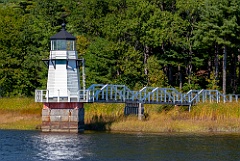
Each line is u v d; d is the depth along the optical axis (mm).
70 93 127938
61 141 109875
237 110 140125
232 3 174750
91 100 129500
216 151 99062
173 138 115812
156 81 182500
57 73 128125
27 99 167000
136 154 95125
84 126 133625
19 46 194500
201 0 190375
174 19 189750
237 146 104812
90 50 183250
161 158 91750
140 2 192625
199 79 194250
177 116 142000
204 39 176125
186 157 92875
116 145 104875
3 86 192250
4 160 88875
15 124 137375
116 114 143875
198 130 130000
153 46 190000
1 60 190875
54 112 126938
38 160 89000
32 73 192125
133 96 138875
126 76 182375
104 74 182375
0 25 197500
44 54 189625
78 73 130625
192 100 149625
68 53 128500
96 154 94750
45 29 195625
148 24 188250
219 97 158625
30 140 110938
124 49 185250
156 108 148000
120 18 195500
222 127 131500
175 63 189875
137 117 139375
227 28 173625
